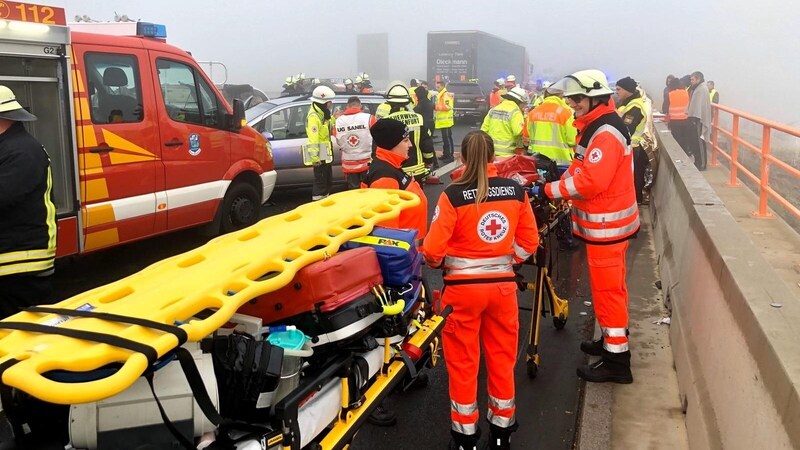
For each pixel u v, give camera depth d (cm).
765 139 728
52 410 202
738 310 270
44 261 379
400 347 284
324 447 229
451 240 312
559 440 347
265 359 207
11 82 490
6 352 177
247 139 761
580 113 384
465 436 318
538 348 465
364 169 887
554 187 389
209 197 700
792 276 535
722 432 266
